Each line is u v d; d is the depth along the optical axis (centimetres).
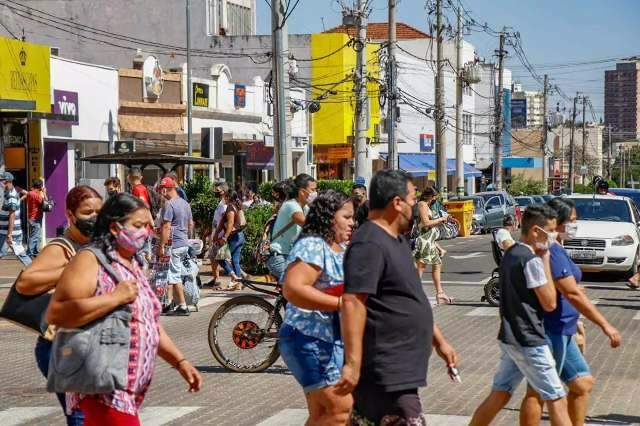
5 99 2838
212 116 4497
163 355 695
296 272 733
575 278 838
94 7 5666
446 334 1623
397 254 643
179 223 1794
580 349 976
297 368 739
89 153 3572
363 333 642
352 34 6181
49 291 744
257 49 5953
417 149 7638
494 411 848
